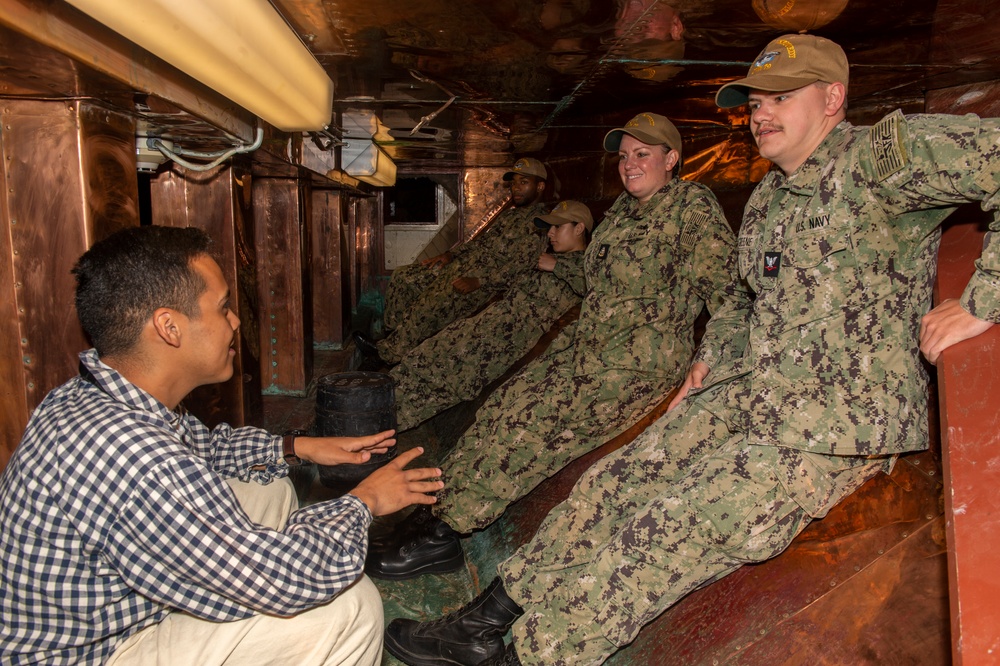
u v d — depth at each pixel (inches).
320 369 197.6
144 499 45.5
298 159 131.1
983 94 105.2
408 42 81.4
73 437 46.1
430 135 179.8
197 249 51.3
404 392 156.3
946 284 62.6
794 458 59.9
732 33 79.8
